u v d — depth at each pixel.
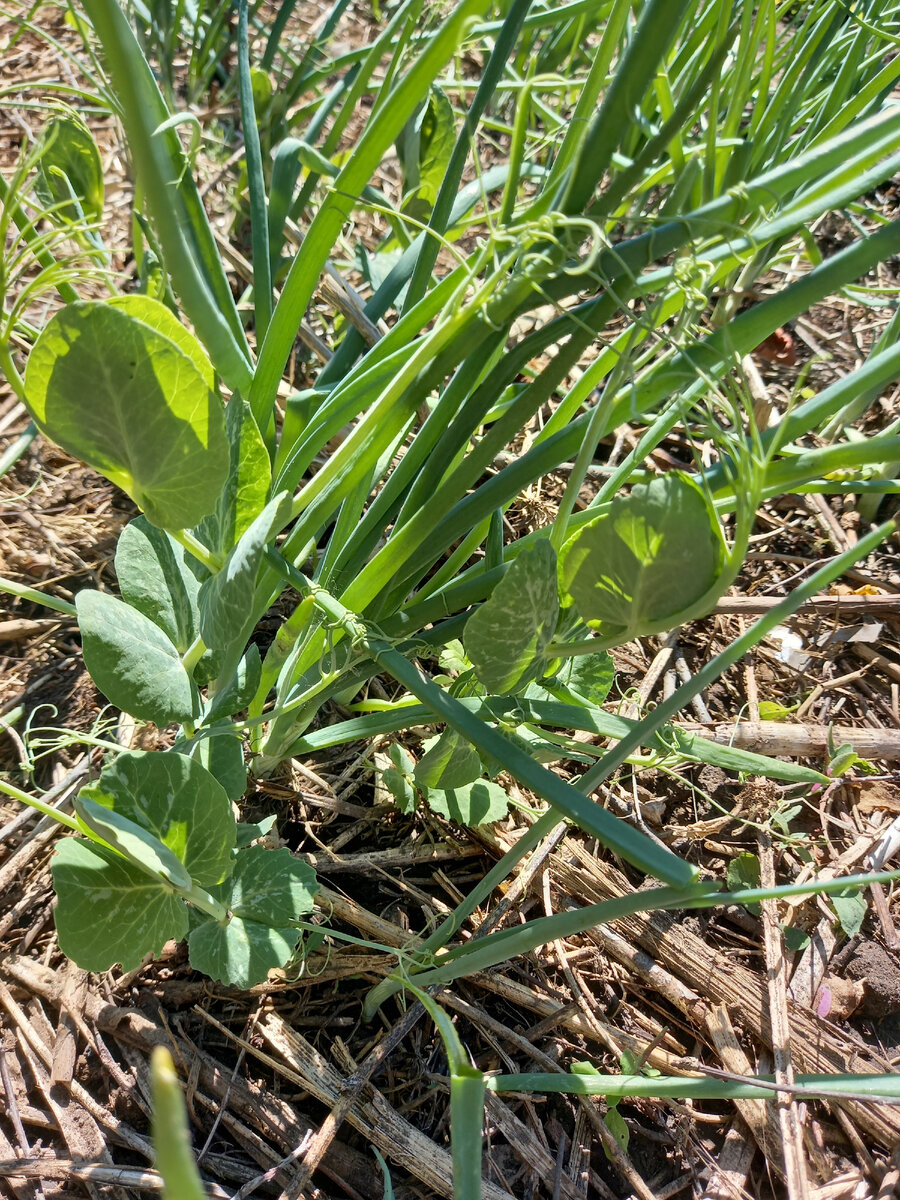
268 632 0.45
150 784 0.26
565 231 0.22
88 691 0.42
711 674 0.21
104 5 0.16
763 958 0.38
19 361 0.51
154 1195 0.31
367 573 0.29
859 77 0.46
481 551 0.50
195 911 0.32
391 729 0.33
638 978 0.38
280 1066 0.33
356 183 0.25
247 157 0.33
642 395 0.24
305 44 0.66
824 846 0.42
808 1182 0.33
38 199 0.38
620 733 0.30
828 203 0.22
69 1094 0.32
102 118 0.65
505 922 0.38
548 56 0.48
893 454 0.23
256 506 0.28
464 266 0.24
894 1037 0.37
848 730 0.45
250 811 0.40
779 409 0.54
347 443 0.26
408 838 0.40
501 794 0.38
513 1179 0.33
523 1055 0.35
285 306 0.29
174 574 0.32
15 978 0.34
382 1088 0.34
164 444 0.23
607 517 0.22
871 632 0.49
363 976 0.36
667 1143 0.34
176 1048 0.33
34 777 0.39
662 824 0.42
